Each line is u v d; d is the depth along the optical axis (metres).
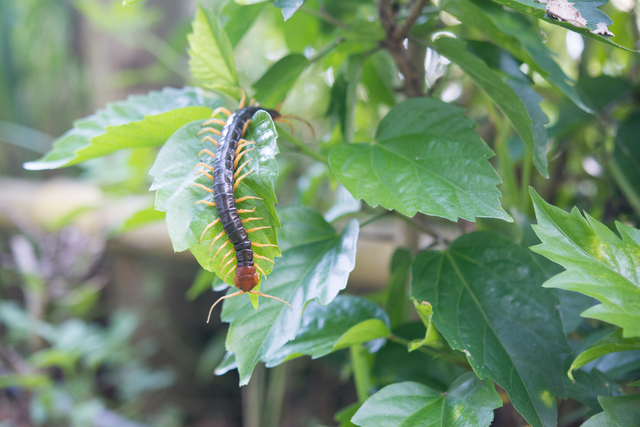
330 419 1.13
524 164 0.67
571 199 0.81
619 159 0.68
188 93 0.61
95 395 1.39
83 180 1.38
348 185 0.56
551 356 0.55
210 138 0.57
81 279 1.22
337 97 0.66
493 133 0.77
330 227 0.59
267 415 0.99
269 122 0.55
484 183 0.55
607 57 0.76
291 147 0.62
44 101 1.99
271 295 0.56
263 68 1.16
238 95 0.60
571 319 0.60
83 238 1.17
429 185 0.55
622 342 0.52
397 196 0.55
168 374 1.34
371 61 0.70
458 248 0.59
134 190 0.98
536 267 0.57
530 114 0.58
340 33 0.63
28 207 1.24
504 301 0.56
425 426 0.54
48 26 1.81
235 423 1.43
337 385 1.16
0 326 1.38
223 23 0.65
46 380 1.05
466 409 0.54
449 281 0.57
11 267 1.29
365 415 0.54
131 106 0.61
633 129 0.68
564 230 0.53
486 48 0.61
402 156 0.57
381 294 0.71
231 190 0.55
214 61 0.58
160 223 1.17
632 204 0.68
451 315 0.56
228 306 0.56
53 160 0.60
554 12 0.52
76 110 1.94
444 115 0.57
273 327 0.55
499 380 0.54
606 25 0.52
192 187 0.55
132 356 1.37
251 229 0.56
